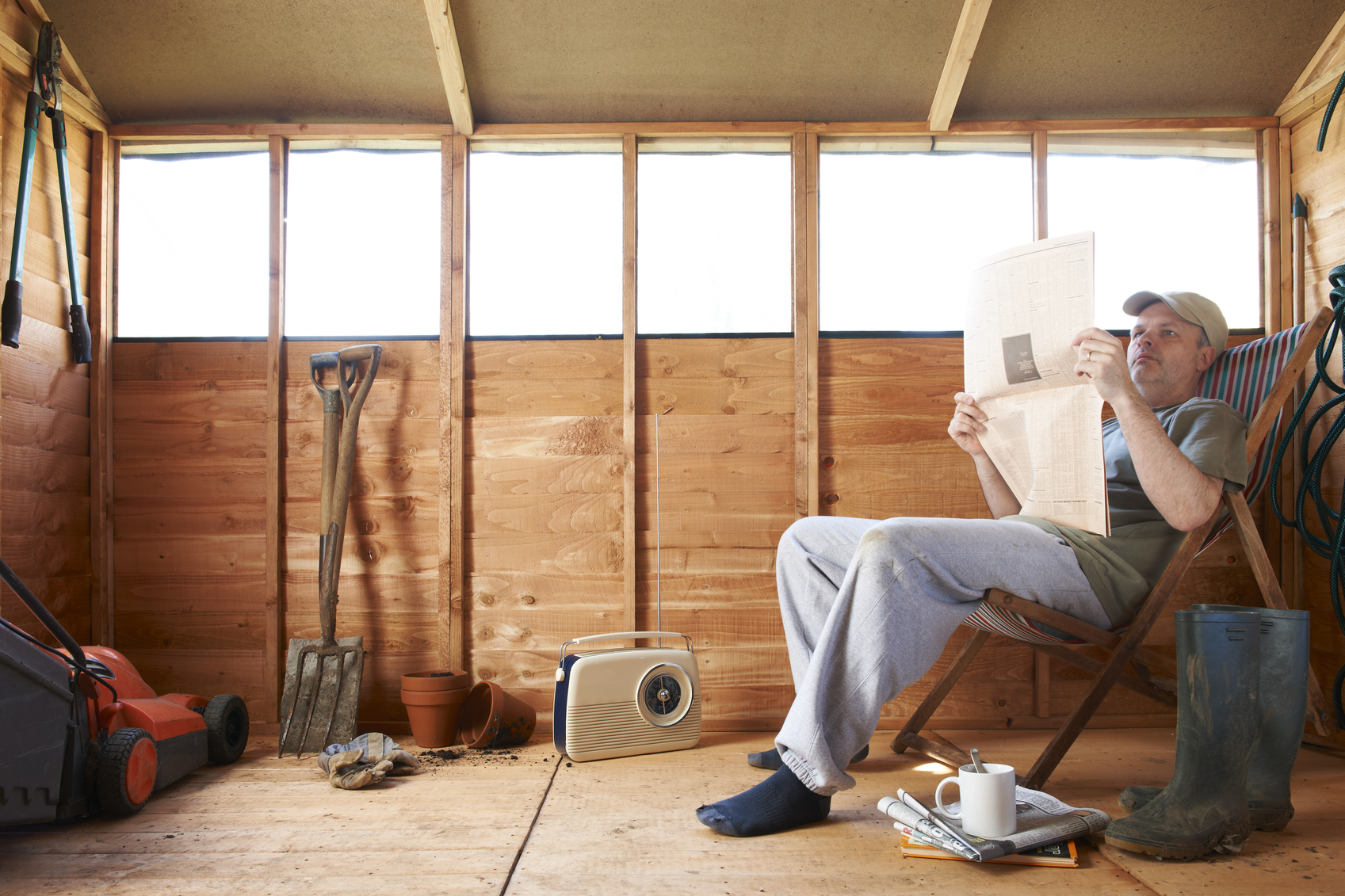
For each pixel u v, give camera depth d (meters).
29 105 1.95
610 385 2.30
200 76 2.24
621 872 1.22
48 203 2.11
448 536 2.24
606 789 1.66
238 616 2.26
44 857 1.31
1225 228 2.36
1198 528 1.51
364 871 1.24
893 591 1.37
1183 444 1.58
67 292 2.18
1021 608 1.47
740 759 1.91
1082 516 1.54
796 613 1.73
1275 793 1.38
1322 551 1.96
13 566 1.96
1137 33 2.14
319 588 2.20
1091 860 1.26
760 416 2.29
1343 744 1.99
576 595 2.26
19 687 1.33
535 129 2.31
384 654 2.25
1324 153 2.18
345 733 2.04
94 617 2.22
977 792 1.27
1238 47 2.17
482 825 1.45
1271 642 1.39
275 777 1.78
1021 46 2.17
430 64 2.22
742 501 2.28
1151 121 2.30
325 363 2.22
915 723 1.92
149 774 1.55
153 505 2.28
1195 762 1.29
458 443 2.26
